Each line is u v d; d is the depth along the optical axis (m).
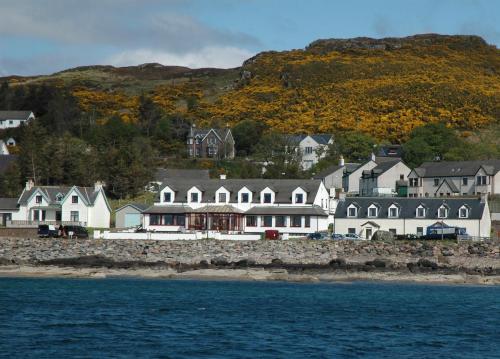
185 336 87.25
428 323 99.44
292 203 180.75
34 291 123.81
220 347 81.69
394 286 139.50
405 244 157.25
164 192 184.00
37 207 193.12
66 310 104.00
